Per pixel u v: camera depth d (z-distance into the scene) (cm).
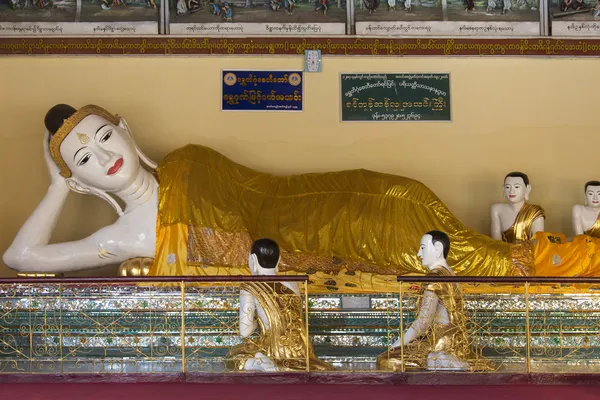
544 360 712
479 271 797
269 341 644
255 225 823
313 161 953
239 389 581
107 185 794
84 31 955
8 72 949
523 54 971
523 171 958
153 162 852
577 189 957
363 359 740
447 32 970
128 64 957
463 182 954
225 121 954
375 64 967
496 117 964
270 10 966
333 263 799
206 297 748
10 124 942
